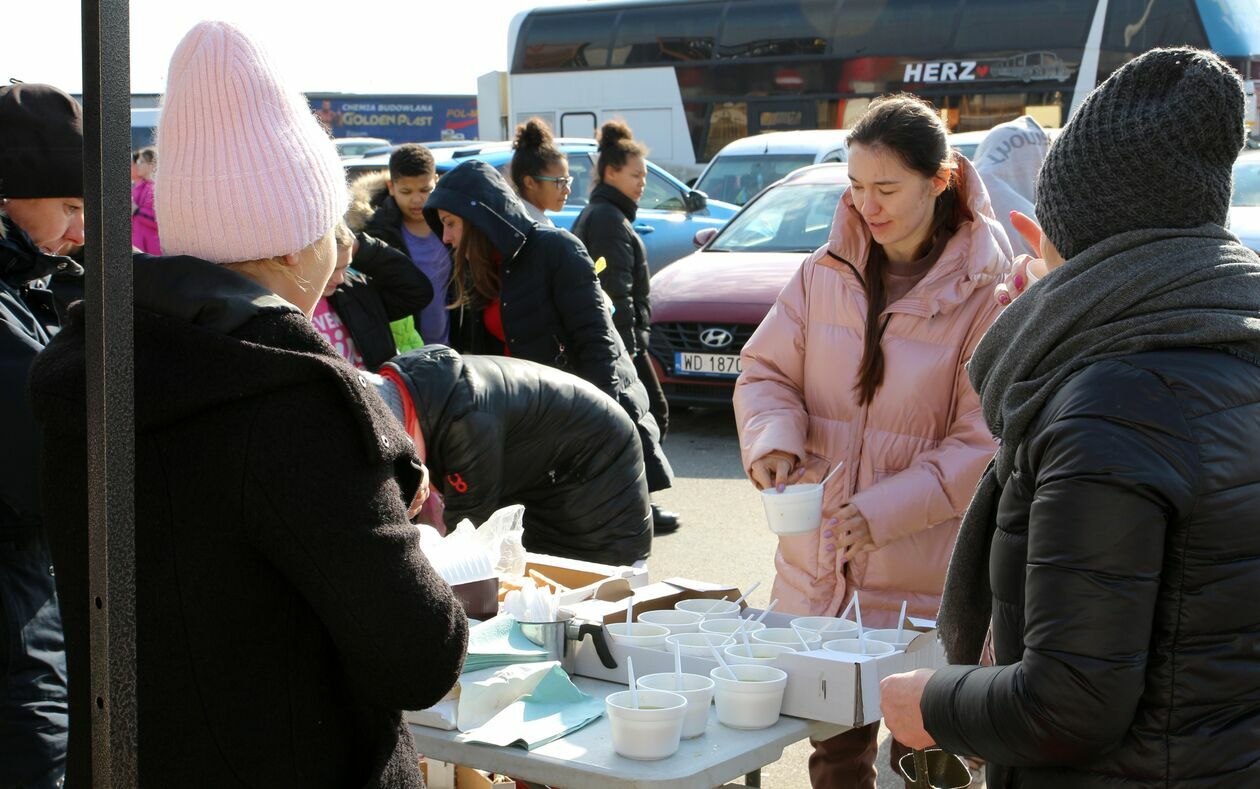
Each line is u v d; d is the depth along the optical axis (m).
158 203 1.52
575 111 19.48
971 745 1.54
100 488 1.26
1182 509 1.39
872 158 2.56
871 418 2.77
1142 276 1.49
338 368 1.40
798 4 17.58
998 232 2.77
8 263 2.49
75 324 1.53
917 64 16.83
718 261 8.66
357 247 4.51
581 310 4.55
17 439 2.32
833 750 2.83
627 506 3.58
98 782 1.28
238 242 1.49
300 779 1.44
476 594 2.31
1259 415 1.45
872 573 2.76
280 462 1.36
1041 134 4.11
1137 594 1.39
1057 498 1.42
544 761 1.96
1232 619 1.42
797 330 2.90
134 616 1.28
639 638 2.31
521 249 4.54
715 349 8.04
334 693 1.48
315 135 1.57
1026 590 1.46
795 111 17.75
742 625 2.34
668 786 1.88
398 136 33.66
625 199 6.18
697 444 8.02
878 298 2.74
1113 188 1.52
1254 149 9.90
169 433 1.39
